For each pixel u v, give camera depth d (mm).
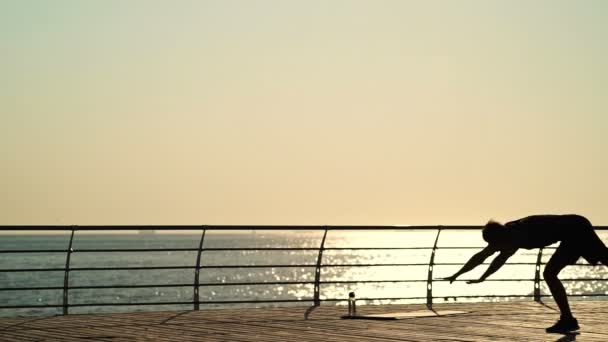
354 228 13414
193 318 11188
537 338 8711
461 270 9195
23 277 77125
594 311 12008
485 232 9234
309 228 13000
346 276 109312
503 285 75938
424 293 67812
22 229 11539
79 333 9445
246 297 68562
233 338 8859
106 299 54188
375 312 11938
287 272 119500
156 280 80750
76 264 117625
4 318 11219
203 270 111125
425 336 8945
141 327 10094
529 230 9289
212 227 12469
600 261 9570
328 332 9406
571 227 9453
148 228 12039
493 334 9125
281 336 9039
